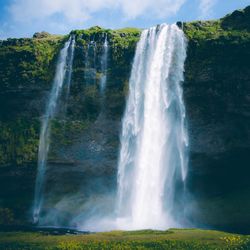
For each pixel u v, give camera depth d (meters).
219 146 72.81
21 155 80.75
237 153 72.62
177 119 74.88
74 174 80.19
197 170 74.88
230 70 70.38
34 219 81.06
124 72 77.81
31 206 81.69
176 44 74.94
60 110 80.25
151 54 77.06
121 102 77.81
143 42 77.81
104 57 79.00
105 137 78.75
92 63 79.25
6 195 82.56
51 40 85.56
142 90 77.00
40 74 81.38
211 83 71.25
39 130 81.31
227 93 70.69
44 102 81.31
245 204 73.06
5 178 81.75
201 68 71.88
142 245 51.69
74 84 79.50
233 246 50.22
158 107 75.81
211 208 74.94
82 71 79.31
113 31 80.88
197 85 72.31
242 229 72.25
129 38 79.81
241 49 69.69
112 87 78.12
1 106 83.19
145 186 76.56
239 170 74.25
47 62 82.38
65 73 80.31
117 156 78.50
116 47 78.50
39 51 82.94
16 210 81.62
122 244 52.28
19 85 81.19
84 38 80.56
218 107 71.69
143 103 76.94
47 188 81.12
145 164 76.75
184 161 74.94
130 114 77.50
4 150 81.56
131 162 77.50
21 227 77.38
